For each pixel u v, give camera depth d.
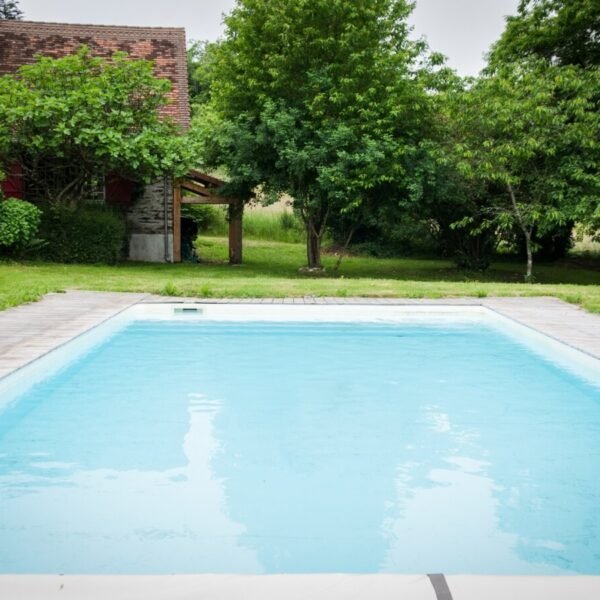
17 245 14.46
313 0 15.14
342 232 23.70
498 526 2.68
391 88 15.05
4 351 5.27
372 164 14.41
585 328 6.91
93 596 1.64
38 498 2.95
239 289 9.65
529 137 14.72
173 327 7.77
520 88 15.24
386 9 16.00
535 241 22.17
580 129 14.75
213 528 2.63
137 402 4.69
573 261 23.41
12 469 3.34
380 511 2.83
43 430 4.03
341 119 15.30
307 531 2.62
